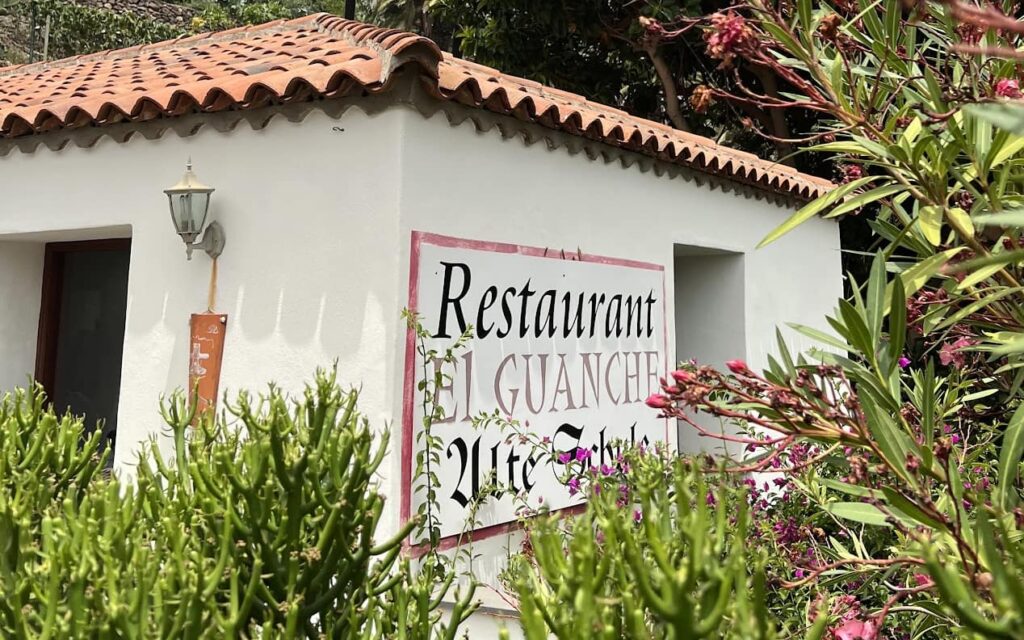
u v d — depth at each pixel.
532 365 4.80
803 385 1.82
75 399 5.98
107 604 1.87
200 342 4.53
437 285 4.21
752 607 1.38
